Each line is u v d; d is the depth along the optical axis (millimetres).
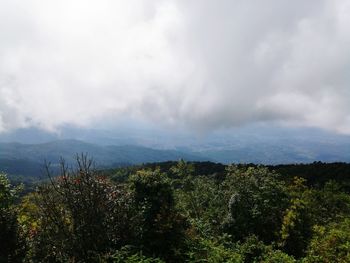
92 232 10508
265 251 13820
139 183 12008
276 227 19219
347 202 26359
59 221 10570
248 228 18922
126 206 11453
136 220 11336
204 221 18984
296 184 26938
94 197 10805
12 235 10922
